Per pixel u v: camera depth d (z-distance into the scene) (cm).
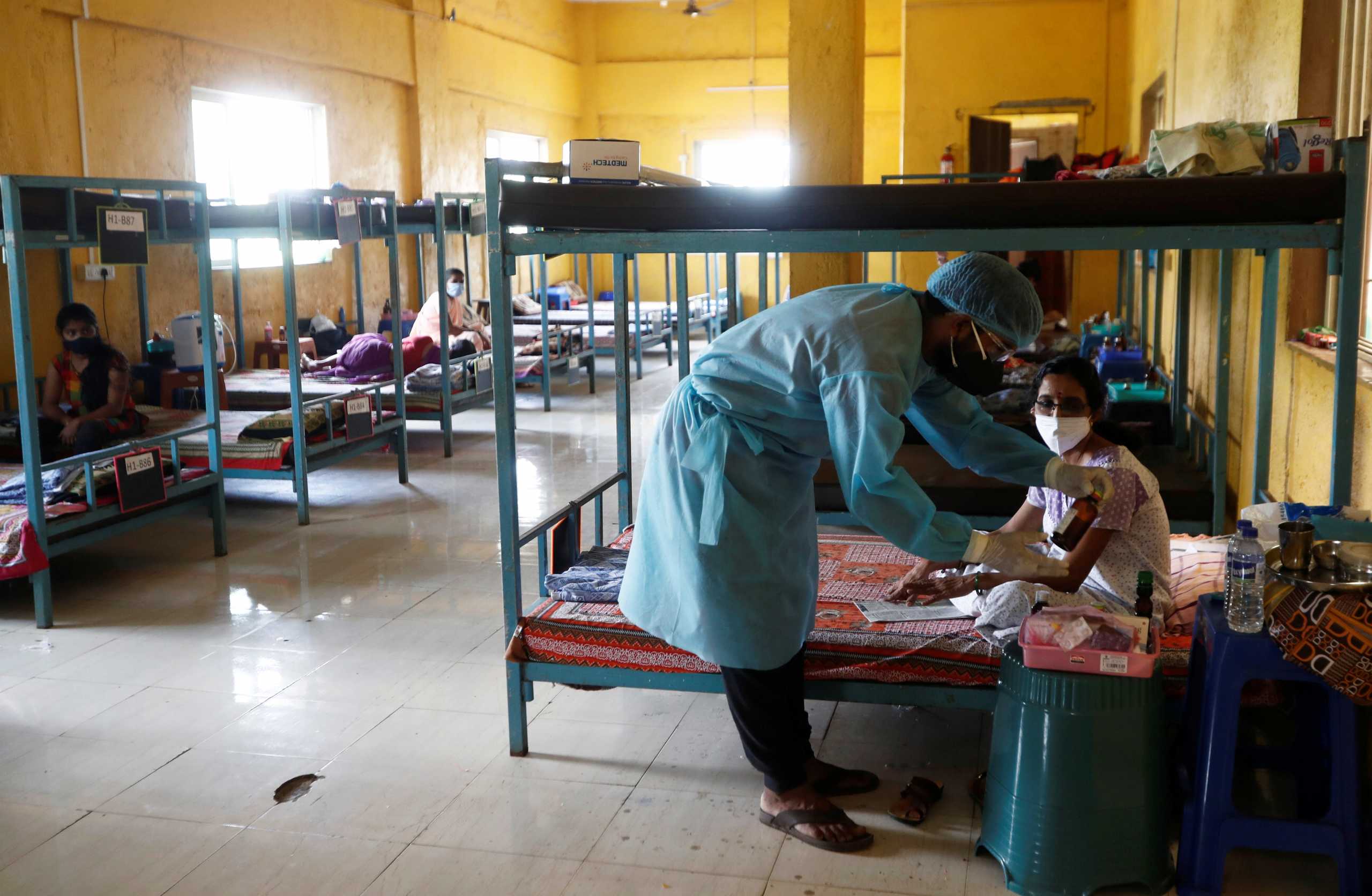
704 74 1591
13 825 294
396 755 330
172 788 313
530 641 320
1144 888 255
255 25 950
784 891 258
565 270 1612
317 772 320
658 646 310
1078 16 1043
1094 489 271
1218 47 588
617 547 391
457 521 609
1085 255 1046
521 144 1513
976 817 289
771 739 280
